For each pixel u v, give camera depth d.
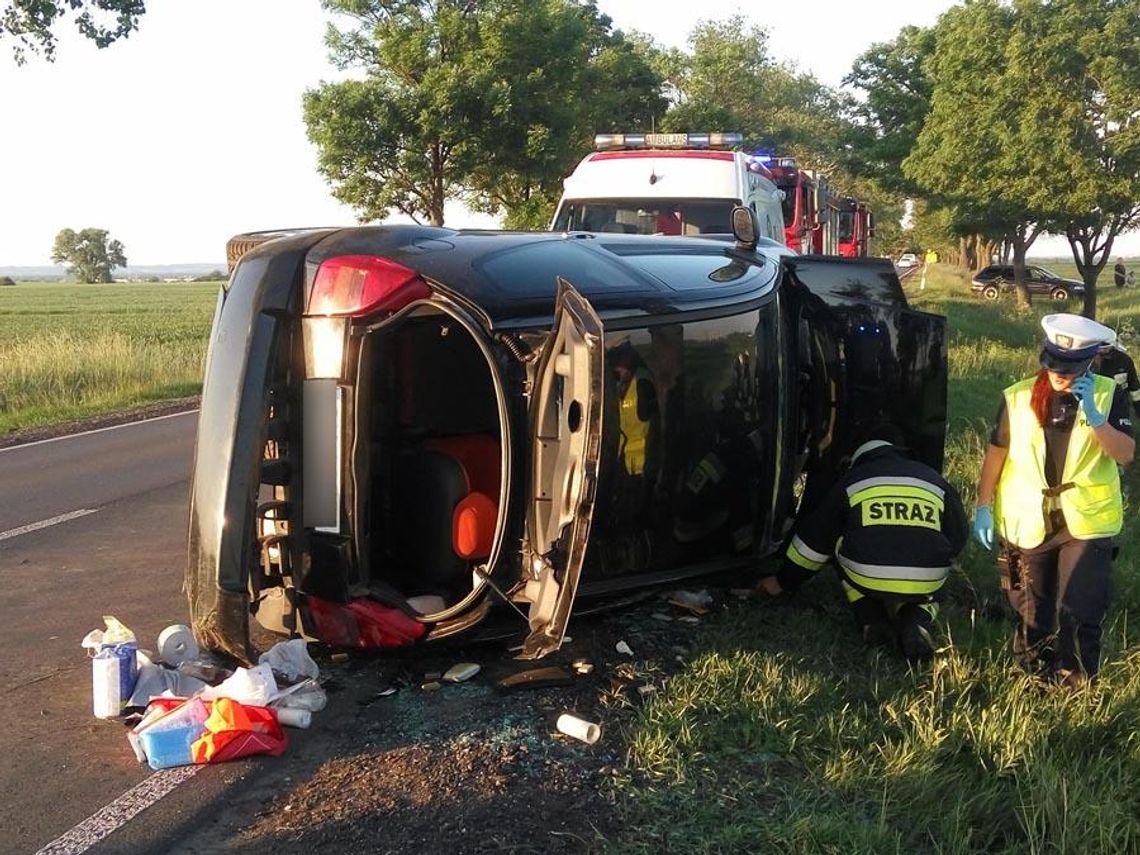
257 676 4.09
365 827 3.47
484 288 4.35
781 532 5.45
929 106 35.84
